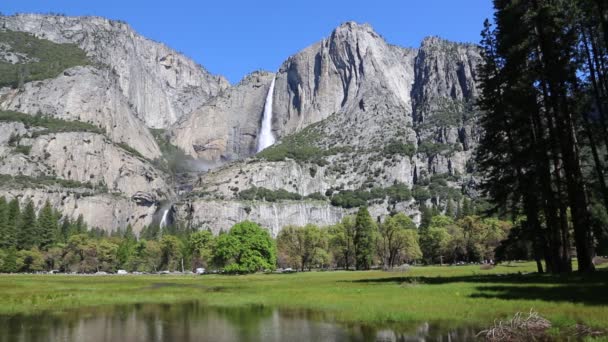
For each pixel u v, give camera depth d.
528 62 43.81
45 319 33.59
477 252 129.00
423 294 35.84
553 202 41.62
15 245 161.88
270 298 44.09
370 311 29.67
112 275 138.12
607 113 41.06
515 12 43.59
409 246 131.00
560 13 40.44
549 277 39.56
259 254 123.12
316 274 101.62
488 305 27.30
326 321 28.42
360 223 129.00
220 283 75.94
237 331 26.53
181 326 29.28
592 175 43.97
